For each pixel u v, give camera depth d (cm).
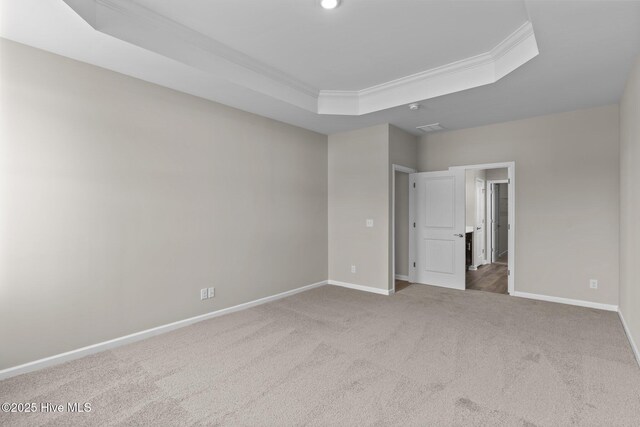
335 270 516
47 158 246
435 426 178
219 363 252
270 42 288
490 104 377
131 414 189
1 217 227
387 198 455
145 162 304
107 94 279
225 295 373
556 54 257
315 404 199
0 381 224
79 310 263
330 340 296
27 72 238
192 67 278
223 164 371
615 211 374
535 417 185
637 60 257
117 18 229
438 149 514
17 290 234
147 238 305
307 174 484
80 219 263
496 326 328
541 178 423
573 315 360
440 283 503
